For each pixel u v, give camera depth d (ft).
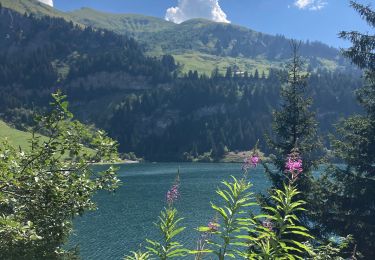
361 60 69.36
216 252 17.25
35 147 29.96
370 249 62.18
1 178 27.25
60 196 30.19
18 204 30.01
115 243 168.76
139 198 288.71
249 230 17.71
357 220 64.34
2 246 26.96
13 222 25.34
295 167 18.01
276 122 73.05
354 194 65.51
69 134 30.37
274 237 16.67
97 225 203.31
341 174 67.92
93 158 31.48
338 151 69.51
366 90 70.23
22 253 28.09
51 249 31.24
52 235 31.01
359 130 67.56
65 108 29.81
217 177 415.23
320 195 67.10
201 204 247.91
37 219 30.17
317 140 71.77
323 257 34.24
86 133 31.12
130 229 193.67
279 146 71.87
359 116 69.97
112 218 220.23
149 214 229.66
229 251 17.25
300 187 66.18
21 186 28.37
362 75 70.69
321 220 65.00
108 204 264.93
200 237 20.97
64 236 35.63
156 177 434.71
